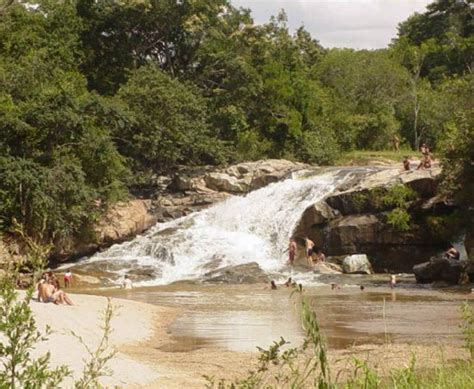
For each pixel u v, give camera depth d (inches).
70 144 1840.6
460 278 1461.6
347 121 3102.9
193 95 2345.0
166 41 2659.9
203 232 1930.4
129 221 1940.2
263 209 1969.7
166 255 1786.4
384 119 3166.8
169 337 908.6
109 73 2596.0
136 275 1668.3
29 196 1647.4
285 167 2207.2
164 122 2224.4
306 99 2812.5
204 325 1008.2
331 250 1768.0
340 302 1232.8
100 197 1867.6
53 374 221.0
